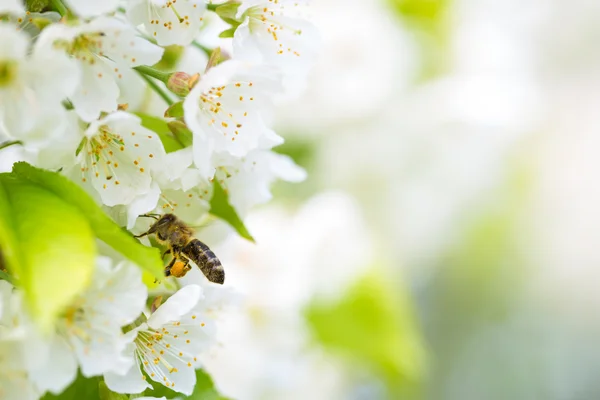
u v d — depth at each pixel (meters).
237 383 0.44
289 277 0.44
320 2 0.47
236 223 0.34
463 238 0.51
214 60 0.32
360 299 0.44
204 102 0.32
